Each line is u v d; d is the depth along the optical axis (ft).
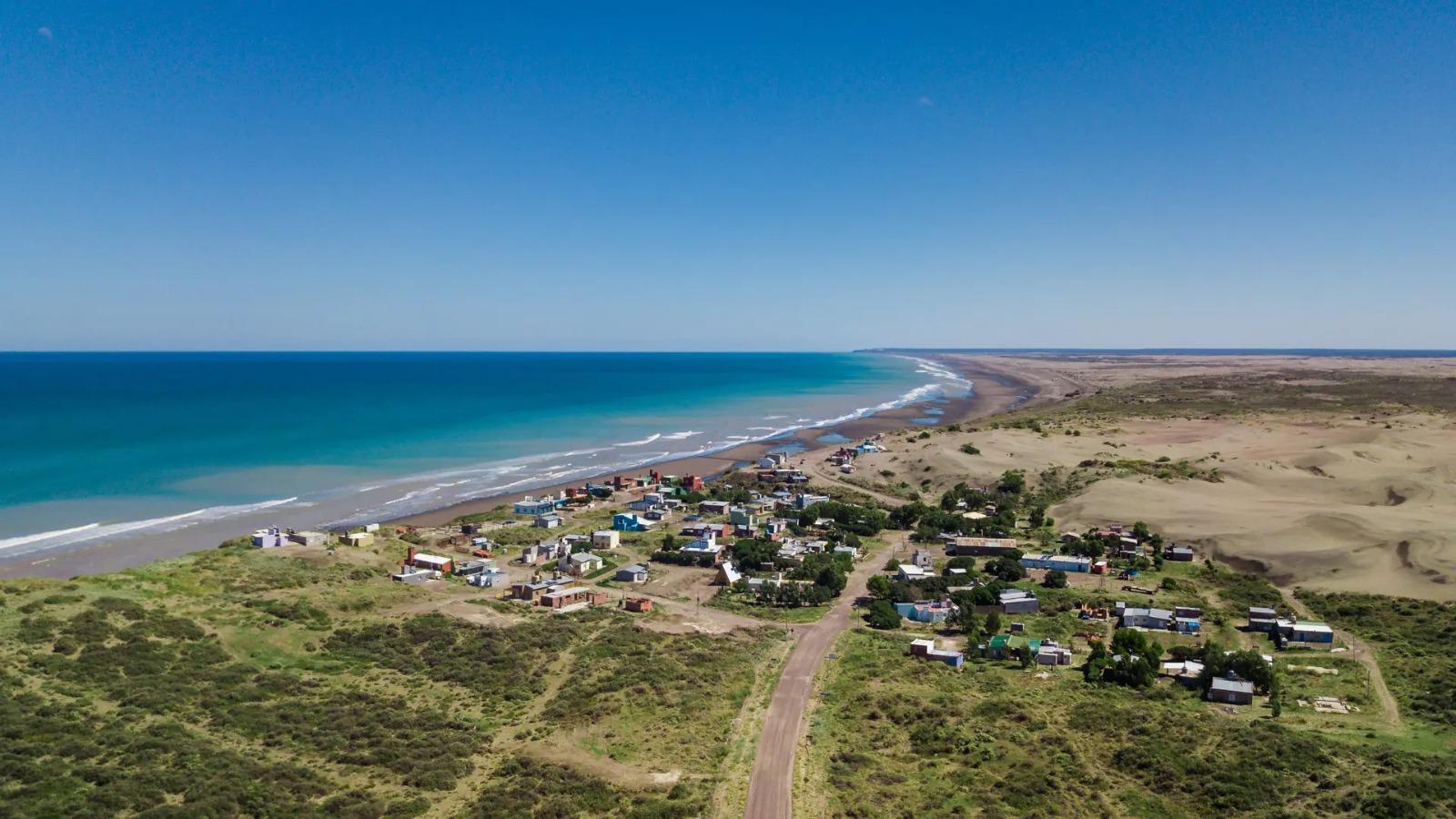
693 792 153.07
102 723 163.53
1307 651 236.63
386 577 292.61
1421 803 136.67
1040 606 280.10
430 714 183.93
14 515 374.22
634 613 266.36
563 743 172.45
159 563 273.54
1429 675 212.02
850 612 278.46
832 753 170.60
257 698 185.68
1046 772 157.89
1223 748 164.96
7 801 131.44
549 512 409.28
